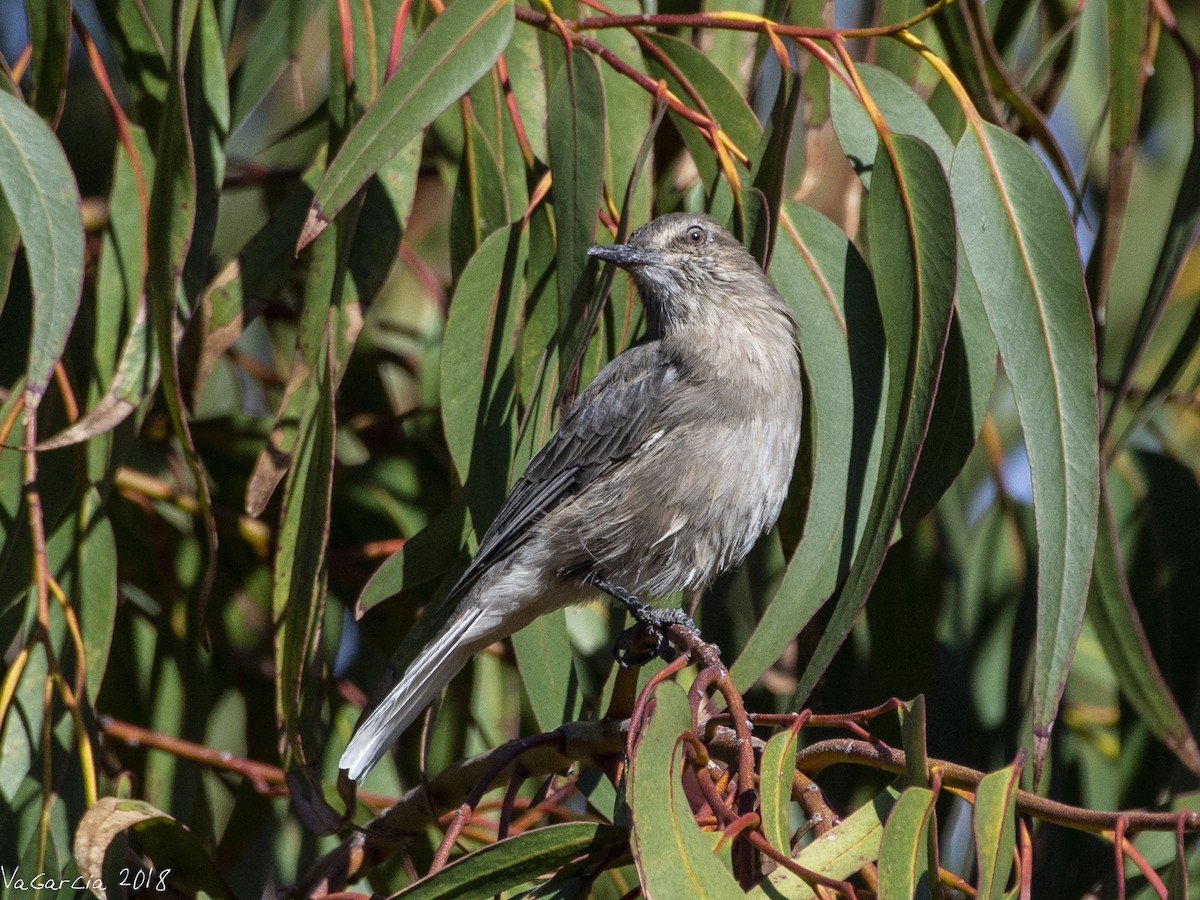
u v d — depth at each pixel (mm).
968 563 12414
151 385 9648
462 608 10250
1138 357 10547
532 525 10586
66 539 10117
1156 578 12180
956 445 9359
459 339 9734
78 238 8891
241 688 12258
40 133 8930
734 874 7562
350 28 10133
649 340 11086
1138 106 10758
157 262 9156
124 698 11898
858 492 9281
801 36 9602
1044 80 12102
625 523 10570
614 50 10352
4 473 10172
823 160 10914
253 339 14656
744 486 10523
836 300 9648
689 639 7559
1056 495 8656
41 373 8695
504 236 9812
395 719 9906
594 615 12977
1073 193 11047
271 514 12508
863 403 9438
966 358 9422
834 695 11656
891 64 10977
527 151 10352
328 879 9453
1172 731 10281
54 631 9938
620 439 10602
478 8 8789
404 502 12727
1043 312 8906
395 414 13250
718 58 11180
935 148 9539
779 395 10547
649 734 6590
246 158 14961
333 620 12266
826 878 6520
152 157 10398
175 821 8812
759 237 9258
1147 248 14086
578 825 7363
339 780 9719
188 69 10203
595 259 9297
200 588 12117
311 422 9711
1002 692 11961
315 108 13633
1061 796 11586
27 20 9812
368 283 10273
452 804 9367
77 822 9594
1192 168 10758
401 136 8461
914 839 6738
